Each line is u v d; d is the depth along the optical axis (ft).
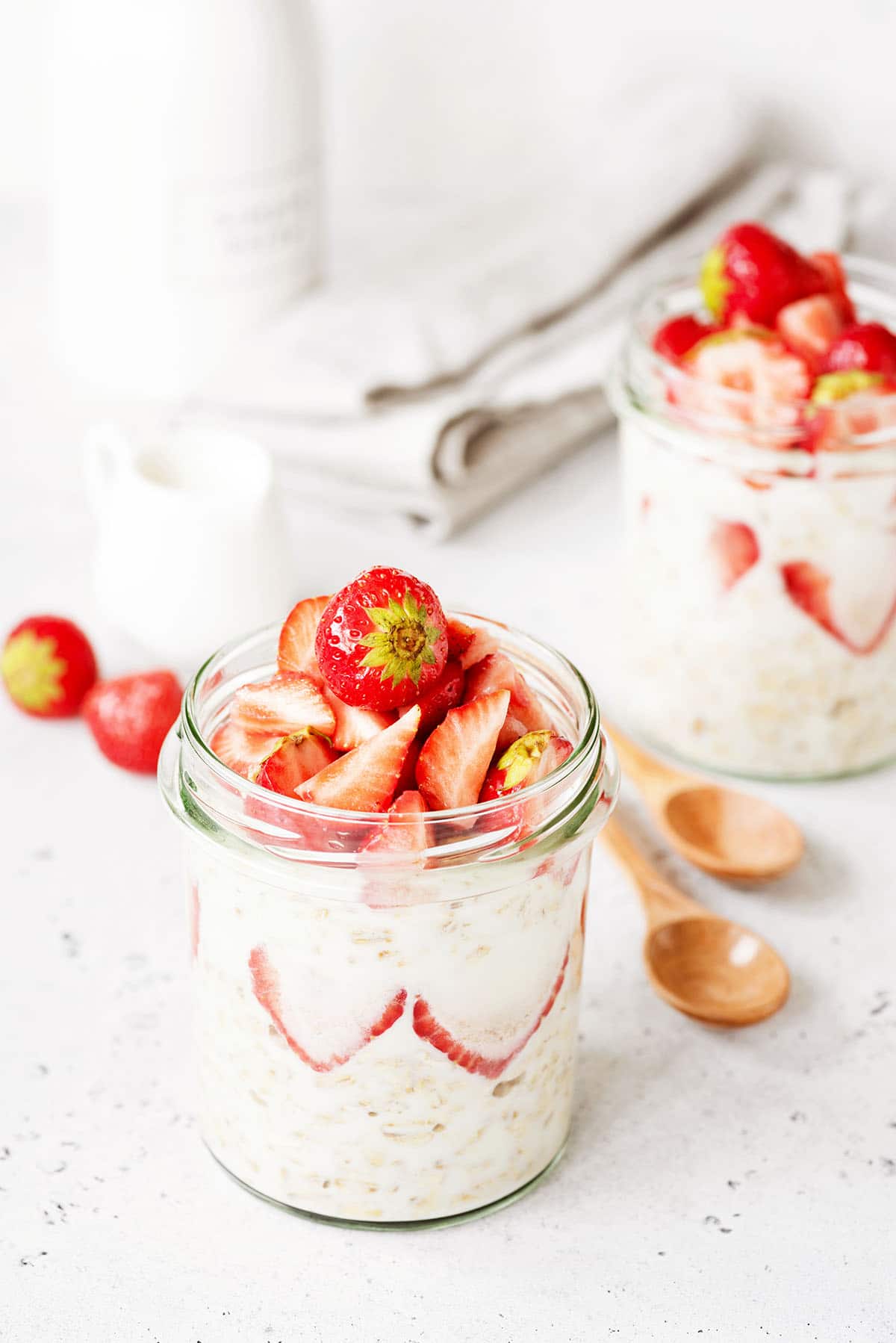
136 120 3.28
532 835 2.29
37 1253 2.40
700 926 2.66
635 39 3.65
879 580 2.79
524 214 3.62
